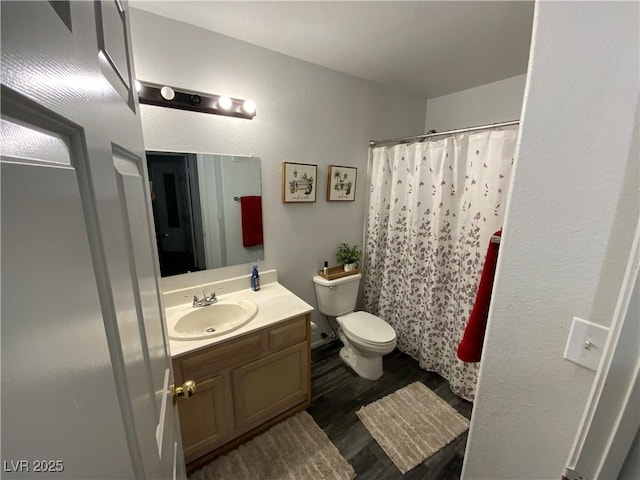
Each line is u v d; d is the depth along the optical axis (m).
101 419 0.33
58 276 0.26
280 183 1.96
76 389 0.28
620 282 0.55
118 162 0.50
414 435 1.60
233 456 1.46
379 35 1.55
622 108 0.51
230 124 1.68
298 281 2.21
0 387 0.20
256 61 1.69
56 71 0.27
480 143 1.70
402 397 1.89
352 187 2.33
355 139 2.27
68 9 0.31
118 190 0.46
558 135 0.60
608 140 0.54
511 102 2.11
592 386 0.58
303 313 1.61
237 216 1.81
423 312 2.15
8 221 0.21
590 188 0.57
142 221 0.64
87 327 0.31
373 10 1.33
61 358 0.26
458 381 1.88
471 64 1.90
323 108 2.04
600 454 0.54
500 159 1.60
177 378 1.24
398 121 2.50
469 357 1.26
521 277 0.70
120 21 0.58
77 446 0.28
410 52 1.74
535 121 0.63
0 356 0.20
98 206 0.35
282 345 1.57
